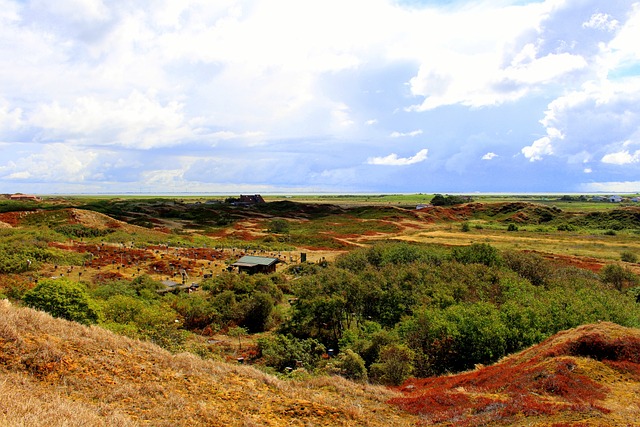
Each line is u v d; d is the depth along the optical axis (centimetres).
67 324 1633
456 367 2581
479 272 4497
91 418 976
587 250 7619
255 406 1344
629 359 1855
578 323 2742
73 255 5678
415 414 1505
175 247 7538
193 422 1123
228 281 4803
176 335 2878
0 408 920
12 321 1418
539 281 4762
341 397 1639
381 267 5191
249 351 3216
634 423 1200
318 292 3856
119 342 1603
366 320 3738
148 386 1288
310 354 3123
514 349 2586
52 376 1209
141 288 4478
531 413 1306
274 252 7725
